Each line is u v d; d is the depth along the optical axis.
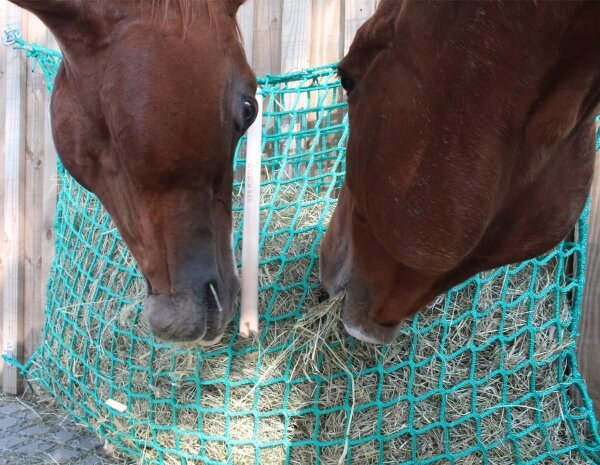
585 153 1.10
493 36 0.84
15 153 2.90
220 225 1.30
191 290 1.19
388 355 1.76
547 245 1.20
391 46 1.03
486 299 1.84
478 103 0.90
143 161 1.07
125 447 2.08
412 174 1.02
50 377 2.57
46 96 2.84
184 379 1.87
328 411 1.73
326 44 2.27
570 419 1.87
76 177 1.29
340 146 2.06
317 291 1.87
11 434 2.42
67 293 2.47
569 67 0.84
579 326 1.99
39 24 2.83
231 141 1.24
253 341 1.82
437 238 1.05
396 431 1.75
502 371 1.82
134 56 1.04
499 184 0.99
